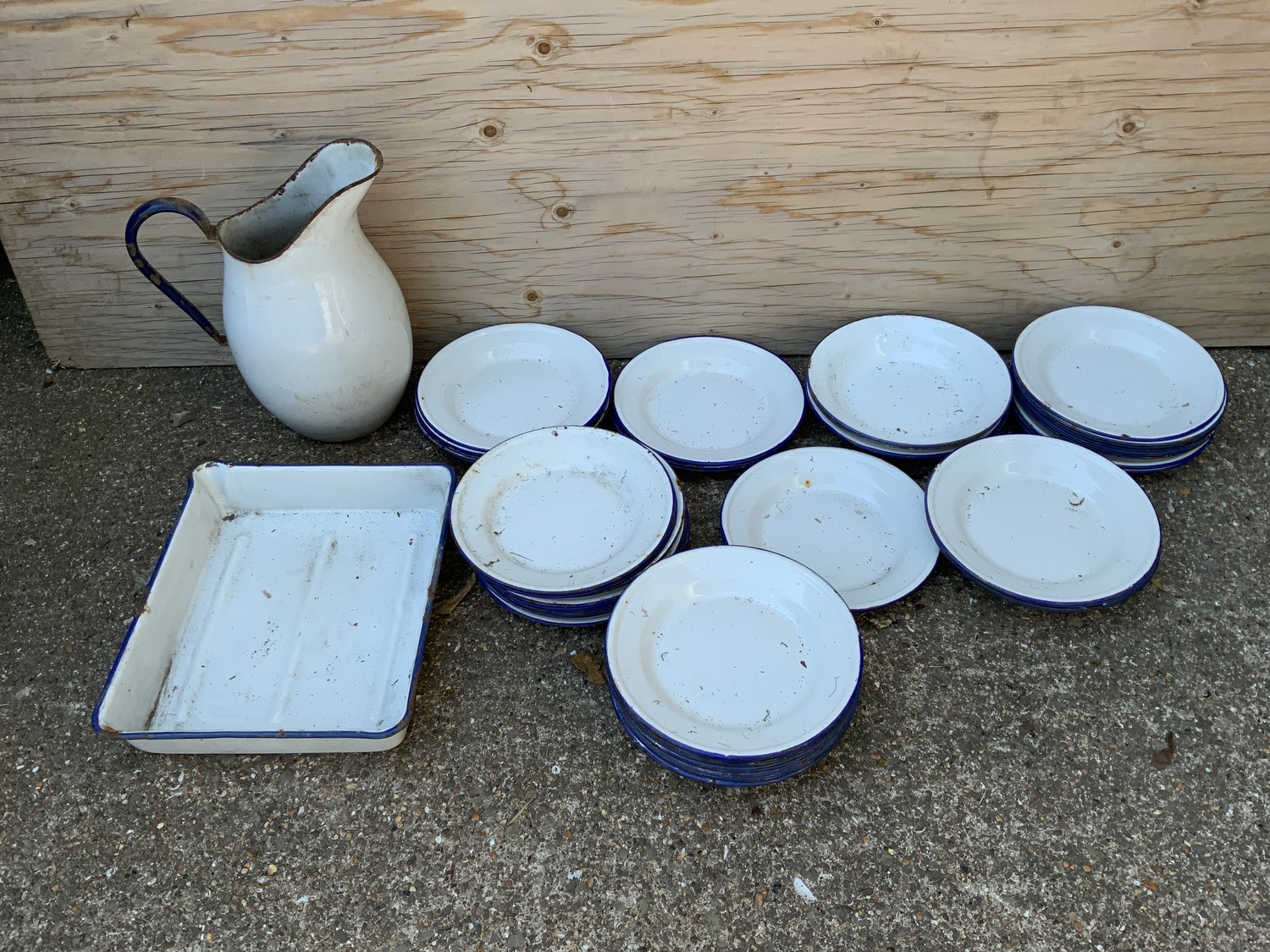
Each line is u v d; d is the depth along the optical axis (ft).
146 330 5.31
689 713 3.53
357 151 4.22
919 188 4.72
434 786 3.61
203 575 4.26
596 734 3.77
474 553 3.97
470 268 5.04
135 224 4.10
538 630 4.14
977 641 4.06
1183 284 5.18
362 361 4.52
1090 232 4.93
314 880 3.36
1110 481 4.33
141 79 4.25
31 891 3.35
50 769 3.69
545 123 4.43
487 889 3.33
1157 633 4.07
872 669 3.96
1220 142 4.56
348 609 4.12
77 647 4.12
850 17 4.10
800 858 3.39
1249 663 3.96
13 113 4.35
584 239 4.92
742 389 5.10
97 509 4.71
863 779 3.60
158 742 3.56
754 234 4.90
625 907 3.28
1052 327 5.16
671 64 4.24
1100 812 3.50
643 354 5.22
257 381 4.54
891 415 4.87
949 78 4.31
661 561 3.88
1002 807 3.51
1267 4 4.09
